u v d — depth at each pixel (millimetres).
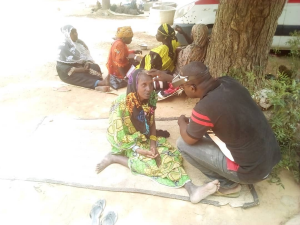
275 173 2785
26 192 2676
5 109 4117
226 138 2141
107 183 2744
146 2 11469
